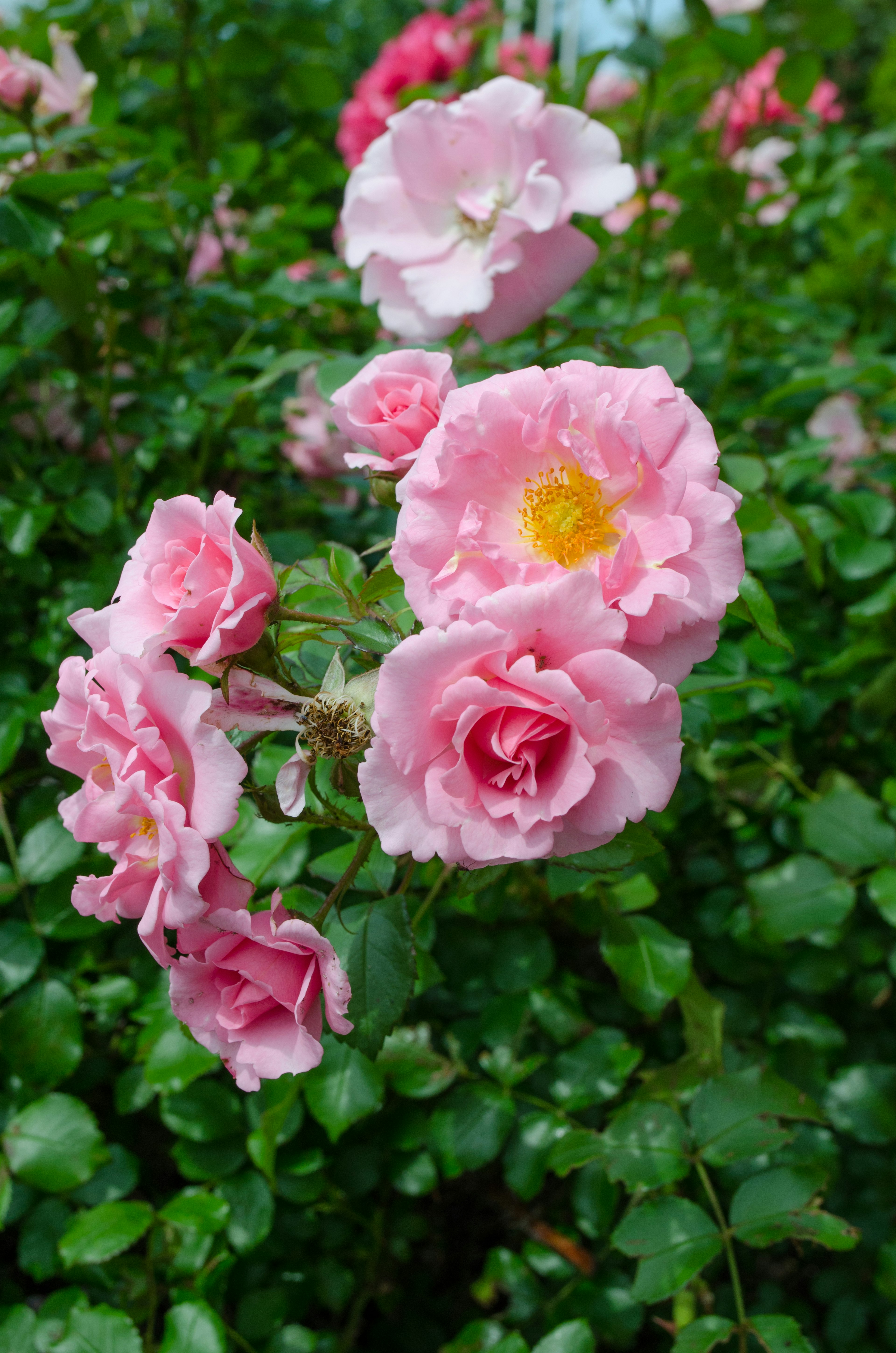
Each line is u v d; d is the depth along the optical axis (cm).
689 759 61
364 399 44
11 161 61
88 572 62
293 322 75
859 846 56
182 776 39
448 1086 56
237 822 52
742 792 63
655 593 38
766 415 71
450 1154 53
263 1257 56
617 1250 56
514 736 37
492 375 60
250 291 77
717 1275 62
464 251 54
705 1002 54
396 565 40
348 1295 57
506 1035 55
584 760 37
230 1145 54
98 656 40
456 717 37
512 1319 56
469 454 39
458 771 37
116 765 38
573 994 57
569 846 39
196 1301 48
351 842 50
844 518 65
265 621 40
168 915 38
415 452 43
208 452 67
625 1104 58
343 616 46
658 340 55
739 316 74
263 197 84
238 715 40
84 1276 52
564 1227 60
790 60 76
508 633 37
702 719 52
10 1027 53
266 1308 54
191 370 64
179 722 38
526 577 39
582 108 66
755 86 92
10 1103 54
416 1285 63
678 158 81
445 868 52
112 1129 60
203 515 39
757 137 85
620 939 54
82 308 61
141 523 66
